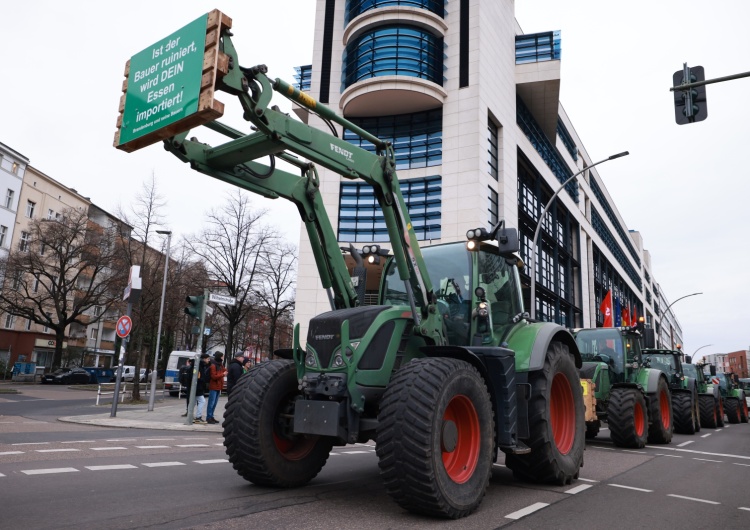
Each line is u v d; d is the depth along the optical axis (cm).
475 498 458
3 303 4012
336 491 533
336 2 3166
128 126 436
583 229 4862
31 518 404
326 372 486
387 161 554
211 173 496
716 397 1980
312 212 575
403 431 425
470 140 2773
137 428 1245
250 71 433
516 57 3500
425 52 2875
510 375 539
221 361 1440
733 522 473
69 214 3962
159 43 434
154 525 390
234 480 581
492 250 656
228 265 2933
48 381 3919
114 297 3650
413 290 550
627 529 432
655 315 10400
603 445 1110
